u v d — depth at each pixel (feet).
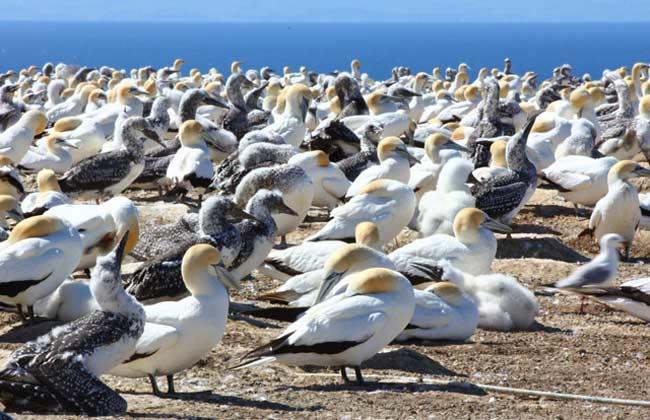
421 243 52.80
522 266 60.29
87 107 115.14
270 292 48.01
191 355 37.58
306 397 37.47
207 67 480.23
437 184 67.62
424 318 44.96
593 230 65.10
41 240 44.83
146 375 37.73
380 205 57.72
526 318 48.73
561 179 72.38
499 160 75.51
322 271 47.96
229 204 50.67
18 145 82.07
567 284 51.03
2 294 44.24
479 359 43.60
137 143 74.23
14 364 34.09
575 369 42.86
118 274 34.96
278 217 61.05
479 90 129.59
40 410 33.83
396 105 116.26
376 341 38.60
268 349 38.29
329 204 69.77
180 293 47.06
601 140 92.99
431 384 39.68
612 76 144.36
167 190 79.46
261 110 110.63
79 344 34.17
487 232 52.80
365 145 78.18
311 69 461.37
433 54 648.79
